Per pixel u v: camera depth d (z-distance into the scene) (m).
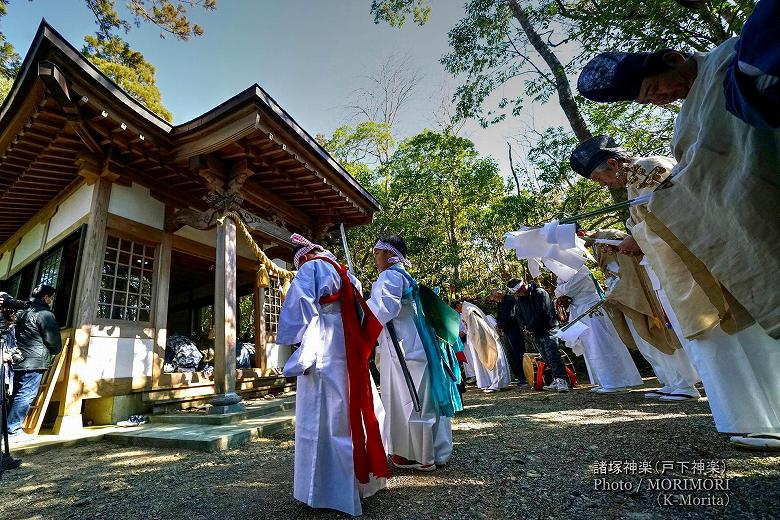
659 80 1.68
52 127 4.89
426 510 1.81
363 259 13.00
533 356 6.61
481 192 12.92
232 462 3.05
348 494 1.84
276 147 5.49
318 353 2.04
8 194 6.48
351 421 1.97
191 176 6.04
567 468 2.19
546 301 5.90
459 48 9.23
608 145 2.56
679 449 2.28
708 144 1.52
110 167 5.34
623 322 4.12
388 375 2.49
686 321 2.23
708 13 4.82
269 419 4.67
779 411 1.96
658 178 2.30
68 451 3.83
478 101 9.24
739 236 1.46
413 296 2.54
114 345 5.13
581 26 5.95
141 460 3.32
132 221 5.64
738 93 1.18
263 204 6.70
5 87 12.52
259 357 7.34
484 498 1.89
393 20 10.84
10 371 3.57
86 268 5.02
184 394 5.73
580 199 10.98
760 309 1.45
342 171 6.84
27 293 7.26
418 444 2.34
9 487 2.77
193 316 10.61
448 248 12.85
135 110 4.87
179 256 7.78
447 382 2.46
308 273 2.17
